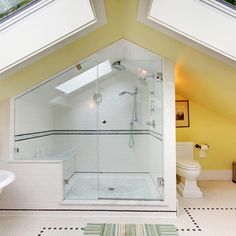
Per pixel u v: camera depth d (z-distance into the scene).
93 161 3.71
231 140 3.99
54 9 1.86
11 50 1.89
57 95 3.41
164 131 2.60
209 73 2.35
